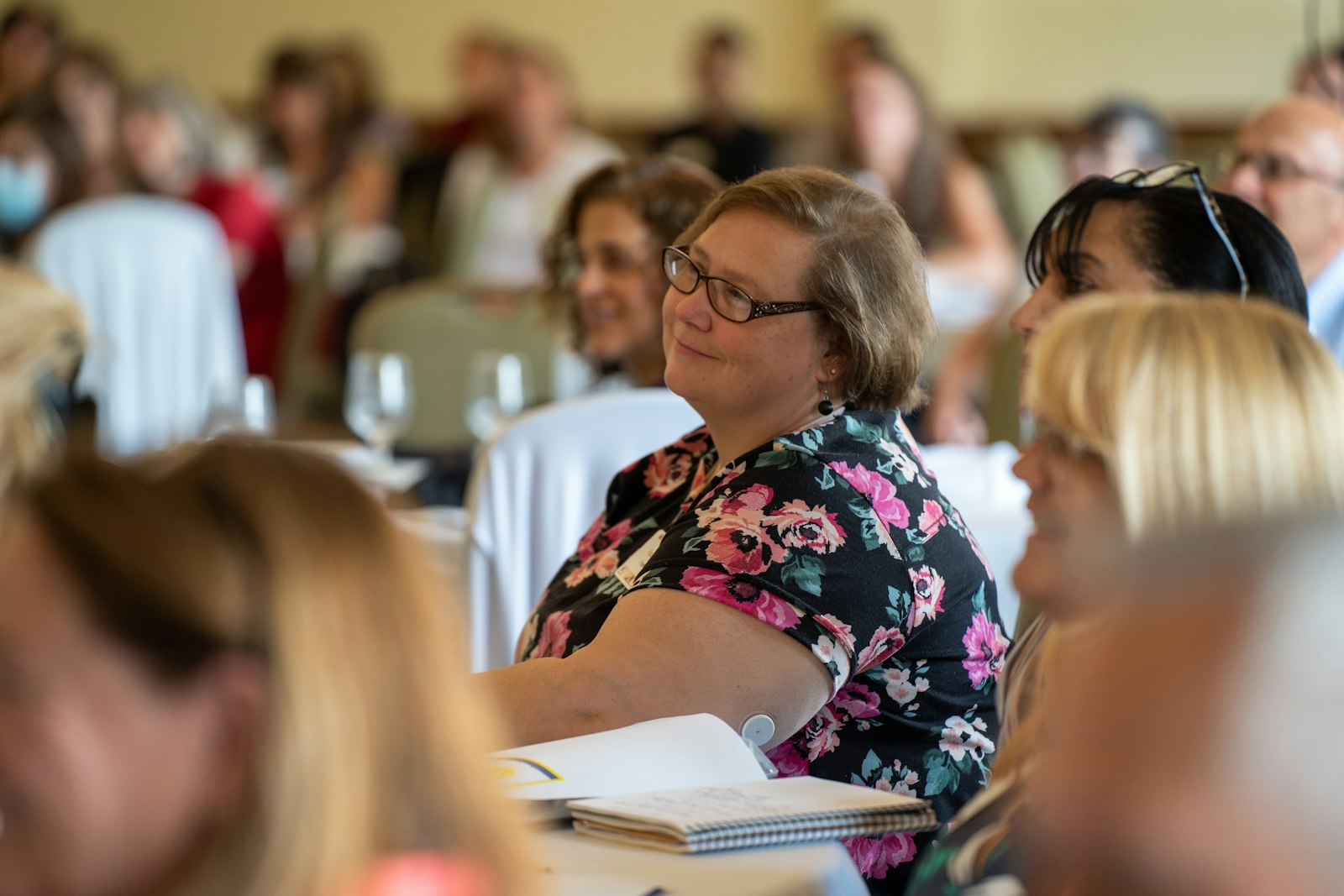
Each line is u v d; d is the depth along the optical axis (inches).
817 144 463.5
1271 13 602.5
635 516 147.8
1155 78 618.8
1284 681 54.6
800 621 119.0
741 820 91.2
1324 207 198.8
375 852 55.6
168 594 54.1
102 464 57.4
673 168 201.5
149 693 54.1
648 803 95.2
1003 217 529.3
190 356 403.9
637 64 711.1
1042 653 89.6
